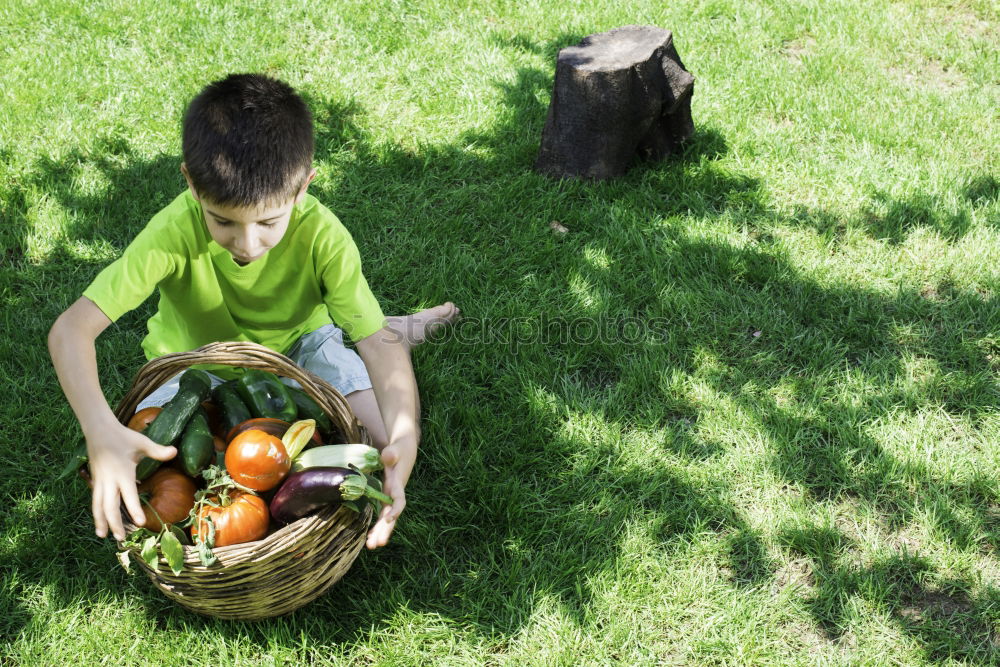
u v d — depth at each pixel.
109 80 4.59
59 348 2.19
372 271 3.64
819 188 4.12
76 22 5.02
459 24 5.25
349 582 2.55
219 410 2.39
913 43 5.14
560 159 4.13
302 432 2.25
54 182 3.92
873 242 3.82
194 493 2.17
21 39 4.86
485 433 2.99
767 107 4.65
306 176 2.21
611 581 2.58
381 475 2.39
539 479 2.89
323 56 4.93
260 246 2.21
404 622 2.46
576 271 3.66
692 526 2.74
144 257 2.29
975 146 4.37
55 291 3.44
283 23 5.13
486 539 2.71
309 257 2.45
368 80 4.77
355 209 3.95
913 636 2.46
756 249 3.77
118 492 2.04
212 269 2.42
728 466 2.93
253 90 2.09
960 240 3.82
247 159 2.00
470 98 4.65
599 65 3.87
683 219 3.95
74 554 2.58
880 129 4.41
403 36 5.12
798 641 2.46
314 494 2.08
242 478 2.15
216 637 2.38
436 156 4.29
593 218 3.95
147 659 2.36
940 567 2.63
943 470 2.90
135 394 2.28
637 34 4.17
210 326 2.59
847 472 2.90
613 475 2.89
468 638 2.45
